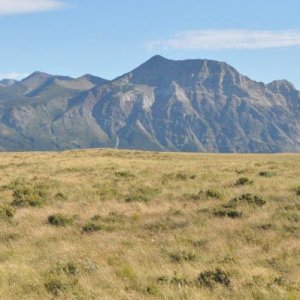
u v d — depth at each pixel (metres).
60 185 33.38
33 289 13.27
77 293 12.70
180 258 16.11
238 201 24.91
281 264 15.07
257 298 12.08
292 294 12.01
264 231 19.38
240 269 14.42
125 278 13.98
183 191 29.69
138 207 25.30
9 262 16.05
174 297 12.14
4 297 12.41
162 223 21.23
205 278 13.49
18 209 25.66
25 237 19.78
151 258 16.23
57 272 14.52
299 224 19.98
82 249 17.58
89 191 30.77
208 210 23.53
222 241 18.20
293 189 28.19
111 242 18.52
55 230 20.81
